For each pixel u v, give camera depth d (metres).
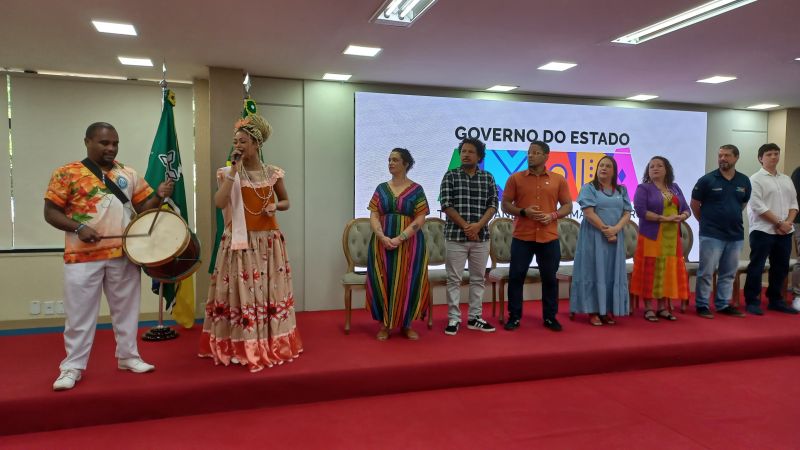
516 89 5.59
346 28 3.64
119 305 2.91
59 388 2.66
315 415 2.84
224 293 3.13
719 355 3.84
